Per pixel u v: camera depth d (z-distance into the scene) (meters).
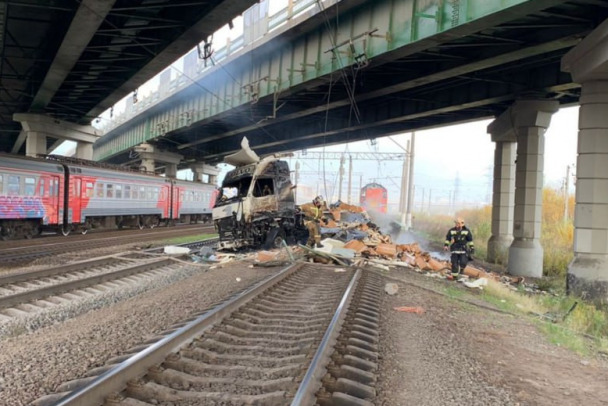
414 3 17.23
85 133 42.81
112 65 25.80
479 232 35.81
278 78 25.41
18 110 39.34
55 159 25.52
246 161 18.92
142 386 4.31
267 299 8.80
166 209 37.12
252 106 29.58
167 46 21.06
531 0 13.30
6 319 7.46
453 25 15.50
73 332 6.51
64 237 23.97
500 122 25.61
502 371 5.80
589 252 15.34
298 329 6.72
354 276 11.62
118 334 6.36
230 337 6.14
